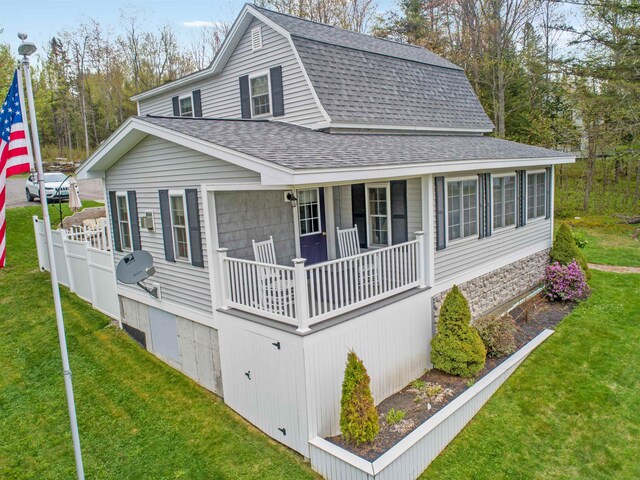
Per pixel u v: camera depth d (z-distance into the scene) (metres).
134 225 9.83
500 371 8.60
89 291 12.11
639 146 21.53
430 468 6.65
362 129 11.02
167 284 9.23
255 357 7.38
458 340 8.52
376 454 6.28
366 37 14.77
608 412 7.70
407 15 30.80
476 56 27.06
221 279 7.96
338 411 7.11
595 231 21.14
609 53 21.97
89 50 40.94
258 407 7.48
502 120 25.45
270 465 6.68
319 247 10.67
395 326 8.13
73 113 44.19
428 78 14.05
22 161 5.66
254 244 8.32
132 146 9.36
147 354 9.96
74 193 16.52
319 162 6.65
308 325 6.68
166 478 6.53
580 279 12.27
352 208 10.48
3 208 5.63
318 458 6.49
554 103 27.48
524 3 25.50
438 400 7.79
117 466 6.79
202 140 7.31
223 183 7.56
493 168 10.02
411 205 9.26
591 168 24.39
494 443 7.12
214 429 7.54
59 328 5.77
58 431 7.54
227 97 13.01
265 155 6.64
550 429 7.38
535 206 13.05
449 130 13.48
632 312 11.46
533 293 12.94
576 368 9.01
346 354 7.18
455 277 9.75
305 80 10.55
